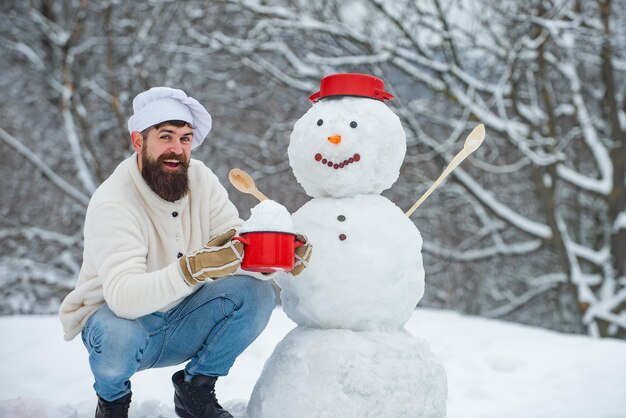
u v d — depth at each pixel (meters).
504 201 13.80
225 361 2.74
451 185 12.55
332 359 2.60
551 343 5.78
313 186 2.89
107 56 11.59
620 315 10.86
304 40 11.70
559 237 11.02
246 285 2.74
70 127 11.35
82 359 4.99
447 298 14.40
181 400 2.76
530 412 3.94
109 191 2.72
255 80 12.80
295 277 2.77
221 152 12.45
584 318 10.85
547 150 10.84
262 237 2.40
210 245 2.44
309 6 11.67
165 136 2.74
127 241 2.63
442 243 14.12
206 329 2.74
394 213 2.83
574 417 3.68
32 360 4.97
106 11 11.27
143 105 2.81
